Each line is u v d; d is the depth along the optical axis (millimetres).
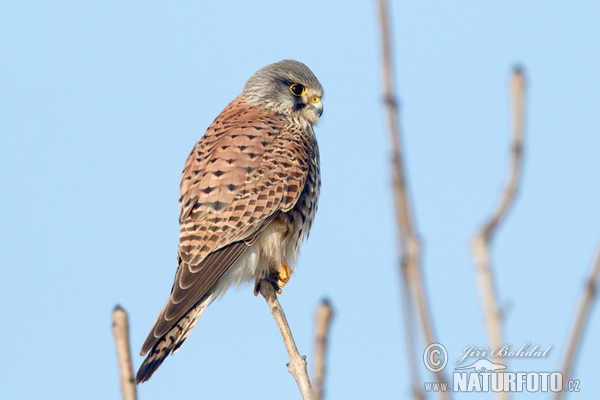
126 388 4289
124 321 4348
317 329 3885
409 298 3811
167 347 10117
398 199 3914
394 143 3973
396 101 4004
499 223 3898
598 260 3766
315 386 3875
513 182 3867
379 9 4027
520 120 3863
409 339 3805
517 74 3867
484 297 3914
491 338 3902
